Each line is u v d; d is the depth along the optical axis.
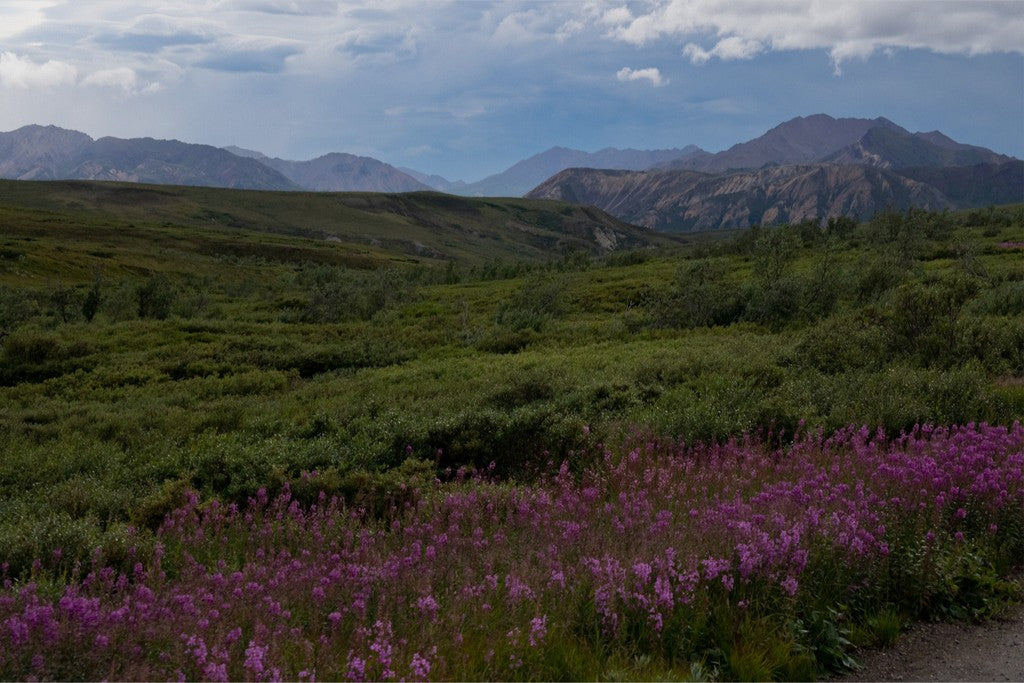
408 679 3.98
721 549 5.52
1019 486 6.88
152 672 4.08
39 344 30.70
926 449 8.38
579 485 9.20
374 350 31.47
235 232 184.75
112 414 19.27
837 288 32.12
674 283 48.59
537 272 66.06
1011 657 5.03
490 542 6.34
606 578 5.05
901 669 4.94
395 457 11.27
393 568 5.40
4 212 148.75
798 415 11.30
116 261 92.31
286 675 4.02
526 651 4.43
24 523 7.50
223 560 6.00
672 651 4.73
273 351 31.98
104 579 5.67
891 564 5.86
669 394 14.77
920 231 55.66
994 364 14.75
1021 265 37.62
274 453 11.38
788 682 4.71
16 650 4.21
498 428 11.02
